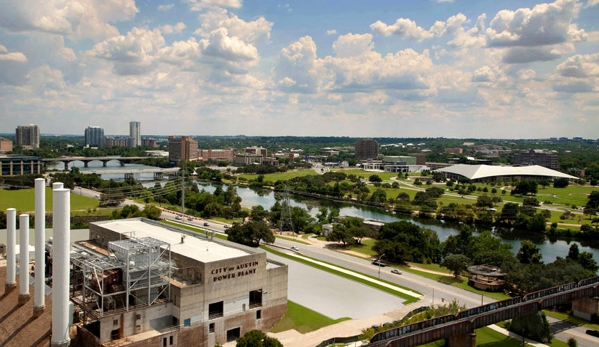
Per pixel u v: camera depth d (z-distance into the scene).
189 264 139.75
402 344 120.00
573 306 166.38
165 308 130.62
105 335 119.06
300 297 176.00
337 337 138.00
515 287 190.62
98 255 148.62
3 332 124.75
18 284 147.62
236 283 140.12
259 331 122.50
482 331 149.25
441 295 183.25
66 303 108.00
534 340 143.12
